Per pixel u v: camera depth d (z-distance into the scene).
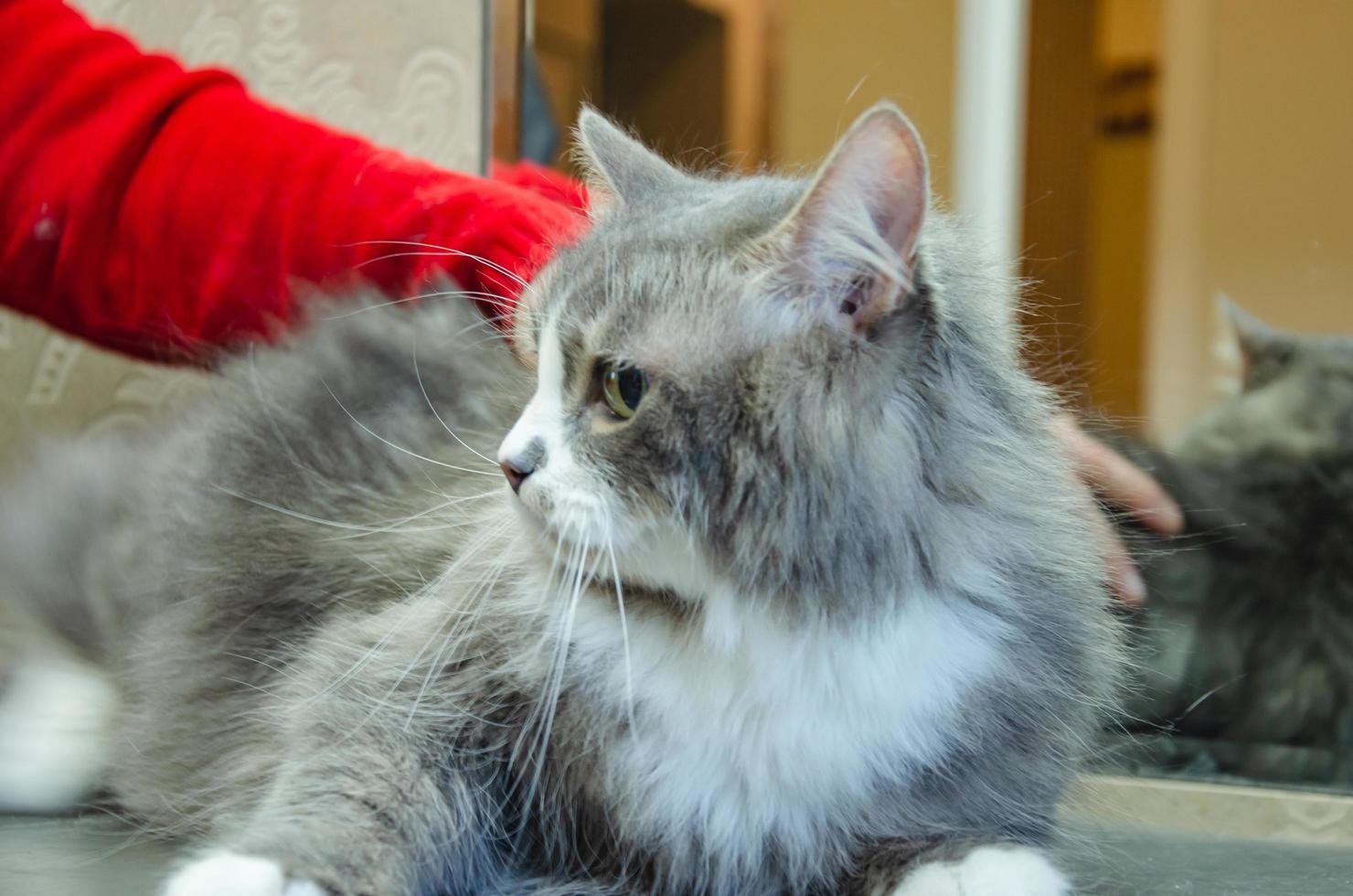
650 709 1.20
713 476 1.13
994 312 1.30
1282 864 1.45
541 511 1.17
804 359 1.13
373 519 1.47
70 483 1.78
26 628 1.70
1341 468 2.29
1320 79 2.58
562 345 1.22
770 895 1.21
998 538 1.22
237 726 1.41
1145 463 2.13
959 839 1.17
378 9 2.18
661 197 1.39
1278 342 2.55
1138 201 2.77
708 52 2.58
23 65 1.81
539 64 2.40
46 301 1.89
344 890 1.03
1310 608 2.18
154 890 1.11
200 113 1.81
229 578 1.50
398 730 1.19
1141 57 2.73
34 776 1.54
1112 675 1.38
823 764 1.18
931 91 2.57
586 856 1.26
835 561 1.14
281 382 1.63
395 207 1.71
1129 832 1.55
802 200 1.12
